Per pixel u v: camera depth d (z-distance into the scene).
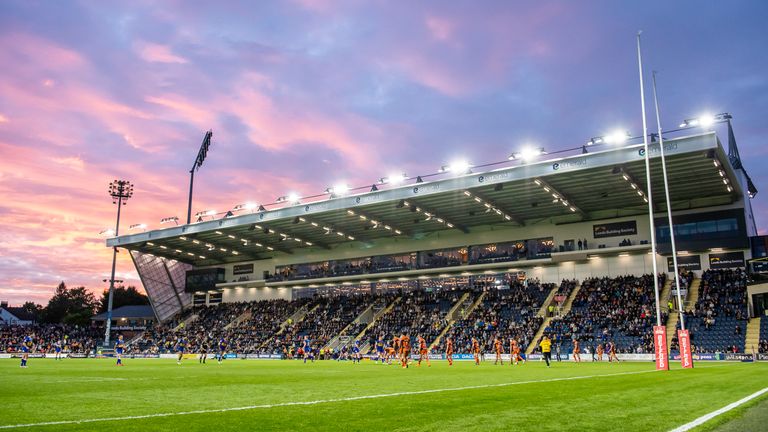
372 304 74.50
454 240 71.69
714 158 44.25
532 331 56.88
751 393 12.63
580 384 15.87
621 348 50.91
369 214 64.88
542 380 18.28
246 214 68.88
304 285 82.88
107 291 145.50
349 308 76.00
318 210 62.69
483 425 8.01
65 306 152.25
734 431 7.38
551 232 65.44
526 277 67.06
